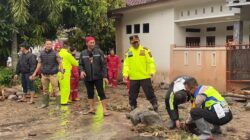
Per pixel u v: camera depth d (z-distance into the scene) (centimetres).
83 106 1170
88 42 984
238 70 1439
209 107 731
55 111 1094
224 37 1703
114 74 1808
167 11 1802
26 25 1686
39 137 806
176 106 802
